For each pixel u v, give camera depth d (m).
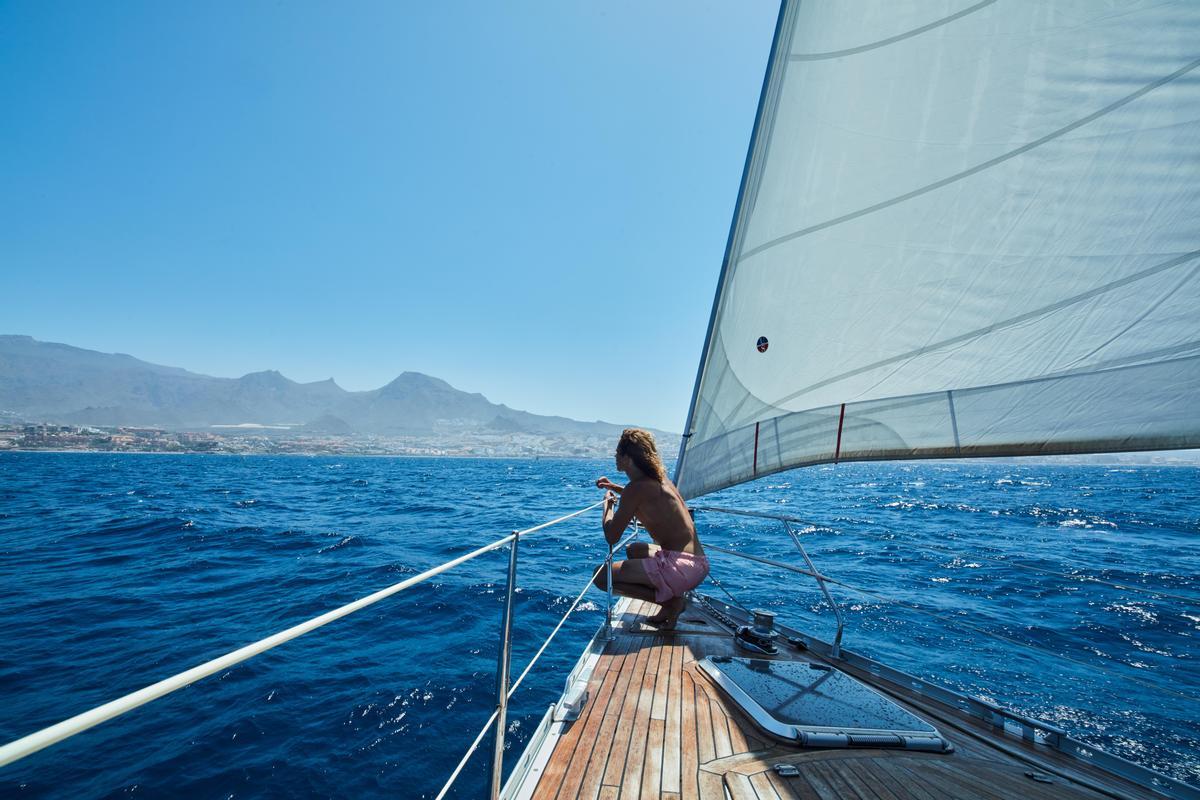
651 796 2.27
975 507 28.31
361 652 8.17
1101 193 2.94
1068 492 41.25
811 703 2.96
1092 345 2.91
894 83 3.58
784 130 4.07
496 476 72.75
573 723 2.87
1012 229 3.19
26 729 6.25
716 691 3.24
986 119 3.27
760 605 10.25
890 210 3.61
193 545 16.98
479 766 5.54
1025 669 7.45
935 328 3.43
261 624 9.41
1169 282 2.72
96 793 5.14
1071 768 2.59
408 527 21.16
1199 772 5.23
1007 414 3.12
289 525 21.27
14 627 9.36
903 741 2.68
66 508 26.56
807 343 3.96
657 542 4.07
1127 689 6.86
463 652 8.16
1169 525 22.08
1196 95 2.71
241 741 5.90
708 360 4.57
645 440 3.97
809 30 3.93
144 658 7.99
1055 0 3.07
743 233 4.32
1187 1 2.73
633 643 4.01
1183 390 2.64
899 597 10.82
